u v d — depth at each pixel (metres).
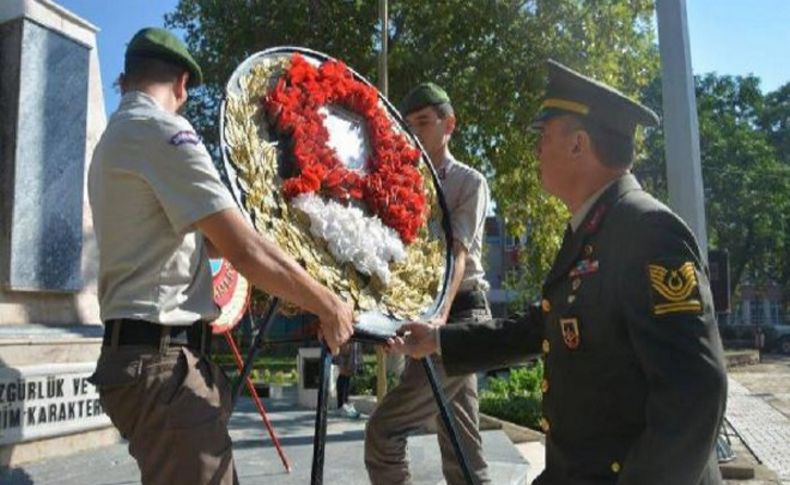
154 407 2.44
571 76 2.46
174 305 2.51
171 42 2.73
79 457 5.33
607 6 17.48
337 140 3.20
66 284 6.02
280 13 17.78
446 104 4.21
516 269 21.25
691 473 1.95
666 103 8.21
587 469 2.21
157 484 2.47
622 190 2.35
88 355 5.72
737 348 41.84
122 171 2.47
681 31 8.17
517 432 9.17
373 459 3.93
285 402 11.26
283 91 2.99
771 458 10.00
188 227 2.44
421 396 3.81
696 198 8.05
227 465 2.55
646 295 2.08
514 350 2.90
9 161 5.62
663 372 1.99
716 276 7.95
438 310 3.34
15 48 5.75
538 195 17.89
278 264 2.51
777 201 41.53
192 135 2.51
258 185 2.70
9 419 4.96
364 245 2.98
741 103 47.09
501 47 17.19
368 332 2.84
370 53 17.38
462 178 4.04
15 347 5.14
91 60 6.45
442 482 5.11
